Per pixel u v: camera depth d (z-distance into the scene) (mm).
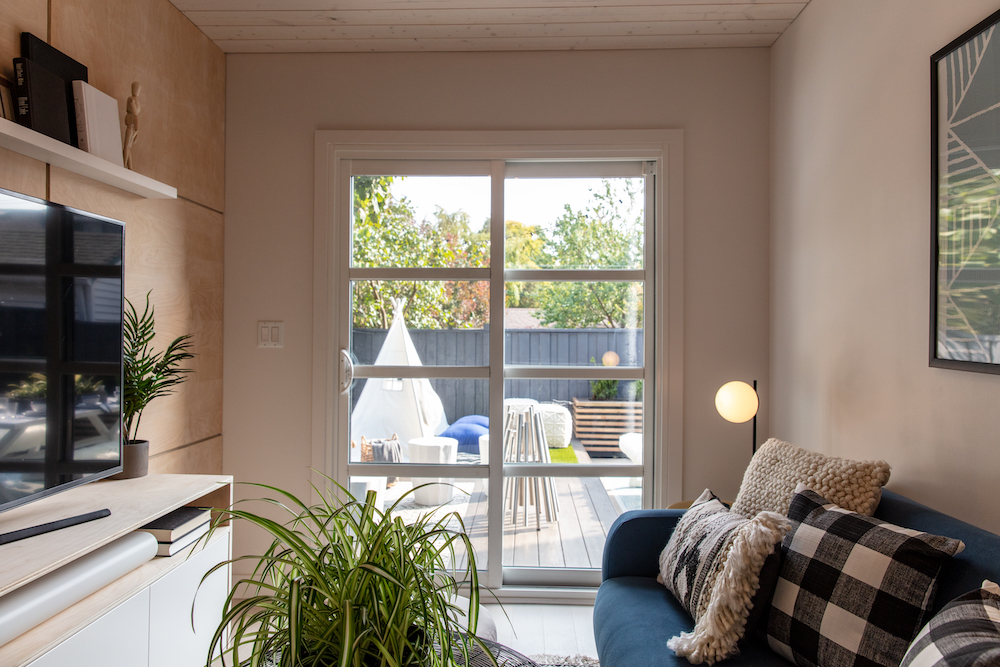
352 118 2764
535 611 2615
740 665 1386
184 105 2434
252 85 2771
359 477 2816
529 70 2740
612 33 2588
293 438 2750
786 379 2539
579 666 2152
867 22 1929
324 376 2736
